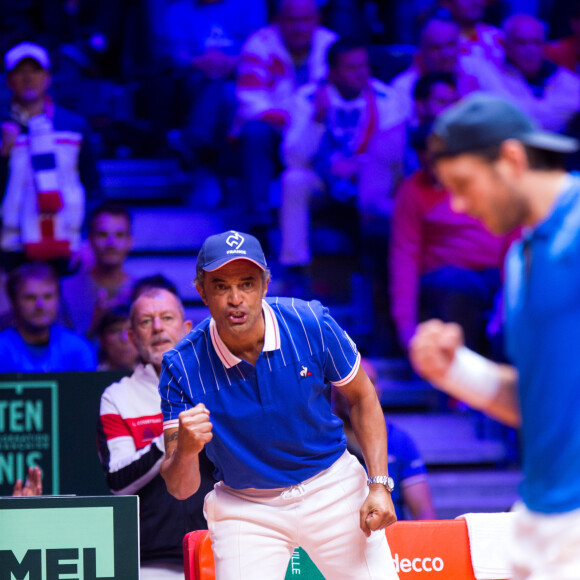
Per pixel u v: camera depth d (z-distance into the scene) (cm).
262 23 2952
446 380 723
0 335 1961
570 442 685
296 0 2541
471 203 706
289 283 2453
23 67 2305
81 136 2353
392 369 2488
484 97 703
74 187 2328
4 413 1346
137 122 3056
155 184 3000
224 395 973
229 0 2958
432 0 2923
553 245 689
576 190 695
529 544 711
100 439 1342
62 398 1355
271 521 993
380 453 993
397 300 2273
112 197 2966
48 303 1955
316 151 2444
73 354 1977
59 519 1057
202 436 888
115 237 2269
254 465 984
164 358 999
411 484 1528
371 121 2448
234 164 2719
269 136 2477
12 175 2303
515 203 699
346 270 2552
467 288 2212
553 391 688
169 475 944
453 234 2250
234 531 999
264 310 975
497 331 2194
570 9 2741
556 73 2661
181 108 3014
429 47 2503
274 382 965
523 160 688
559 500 688
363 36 2897
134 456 1278
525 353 704
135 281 2298
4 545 1044
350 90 2447
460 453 2322
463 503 2208
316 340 977
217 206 2845
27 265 1981
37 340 1961
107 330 1805
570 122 2627
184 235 2789
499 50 2666
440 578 1154
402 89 2566
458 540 1163
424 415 2392
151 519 1284
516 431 2300
